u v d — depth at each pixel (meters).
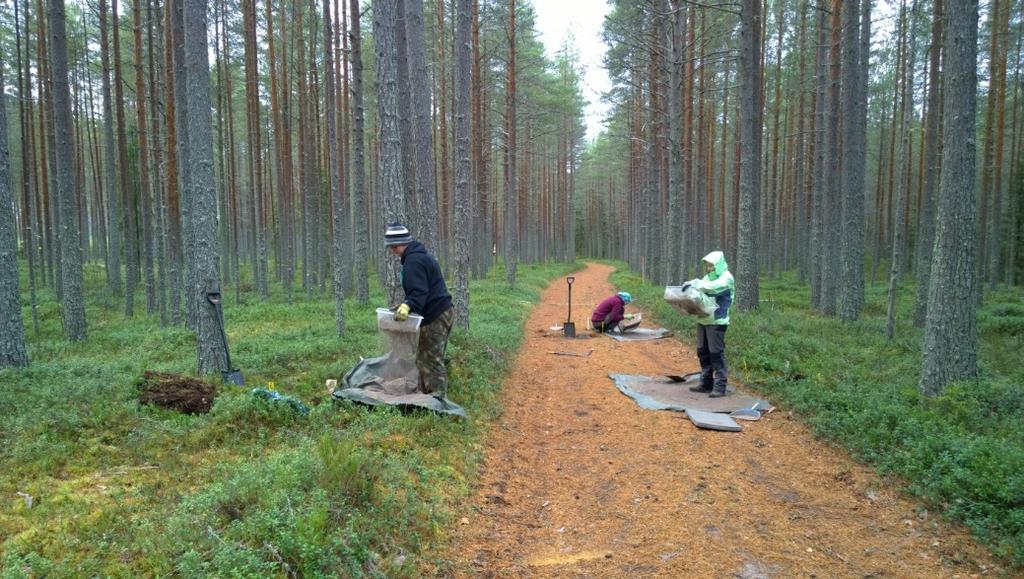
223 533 3.28
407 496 4.14
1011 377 8.73
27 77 20.94
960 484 4.58
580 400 7.99
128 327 17.12
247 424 5.57
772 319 13.79
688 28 22.09
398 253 6.34
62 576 2.89
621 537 4.20
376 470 4.23
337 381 7.04
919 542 4.10
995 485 4.35
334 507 3.64
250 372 8.05
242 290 26.75
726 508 4.66
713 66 26.16
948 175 7.36
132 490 4.14
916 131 34.47
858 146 14.40
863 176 14.90
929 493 4.59
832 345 10.60
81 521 3.56
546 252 53.12
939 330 7.41
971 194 7.30
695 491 4.97
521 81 27.41
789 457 5.75
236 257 22.88
